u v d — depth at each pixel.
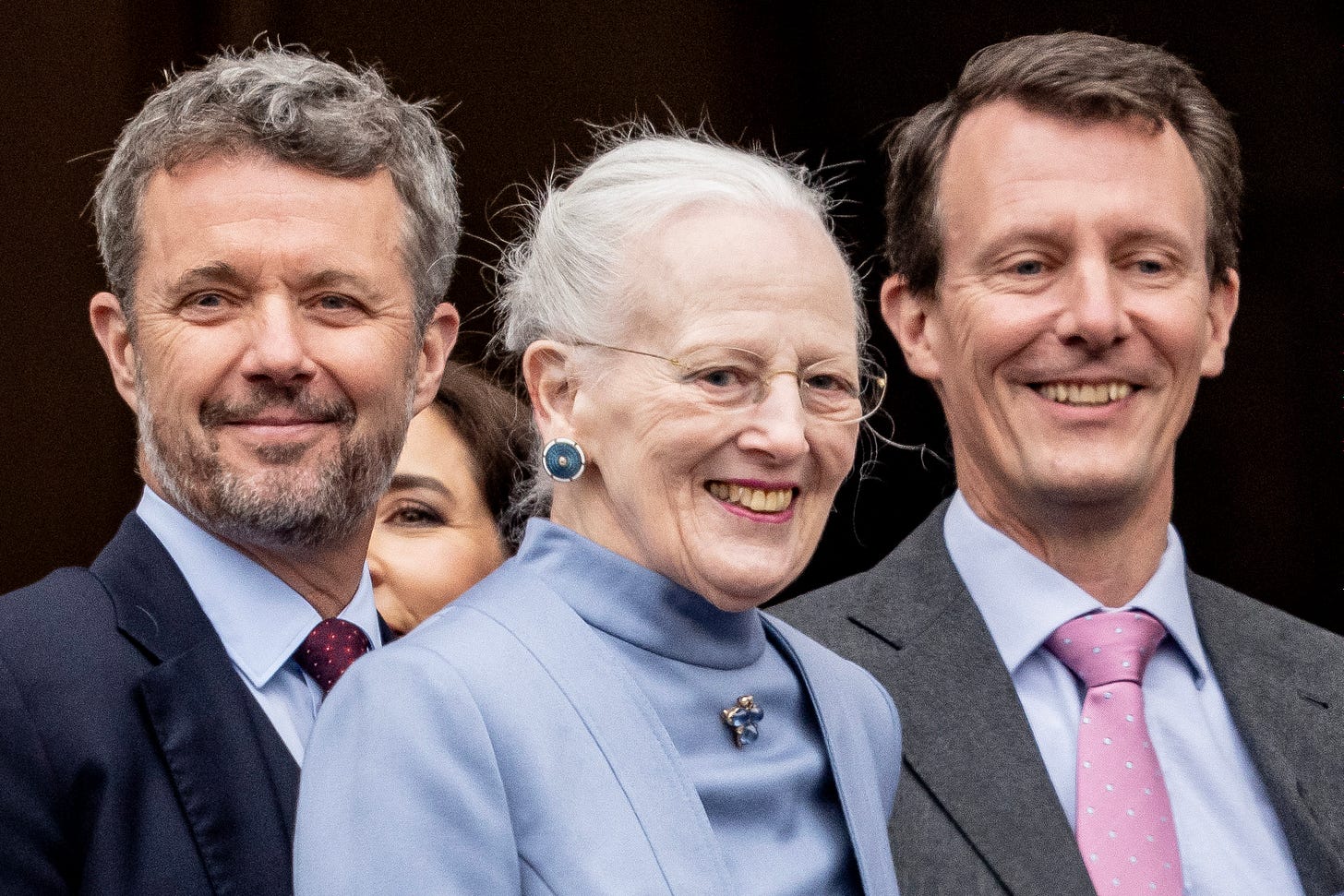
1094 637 10.85
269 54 10.09
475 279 21.19
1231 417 21.84
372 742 7.42
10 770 8.37
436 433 12.74
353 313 9.66
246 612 9.70
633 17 21.80
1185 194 10.87
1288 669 11.09
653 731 7.82
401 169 10.05
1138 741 10.53
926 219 11.41
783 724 8.52
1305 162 21.47
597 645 8.00
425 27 20.92
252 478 9.38
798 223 8.25
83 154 19.17
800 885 7.94
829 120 22.23
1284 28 21.42
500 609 8.04
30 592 9.17
